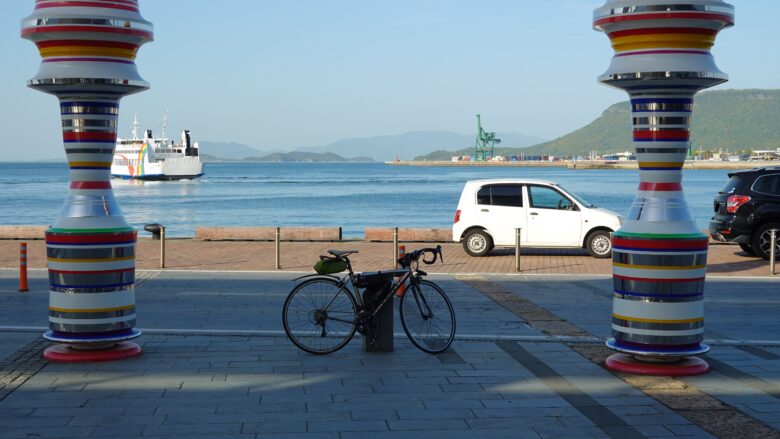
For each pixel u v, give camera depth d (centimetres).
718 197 1880
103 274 837
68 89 818
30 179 13938
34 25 804
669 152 789
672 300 792
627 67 779
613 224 1859
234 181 13162
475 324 1079
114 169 12431
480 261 1819
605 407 700
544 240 1878
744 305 1254
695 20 754
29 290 1349
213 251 2042
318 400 715
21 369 810
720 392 747
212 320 1094
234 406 695
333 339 894
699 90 790
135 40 833
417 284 900
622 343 819
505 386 765
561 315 1149
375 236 2322
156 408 687
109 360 847
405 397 727
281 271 1631
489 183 1911
